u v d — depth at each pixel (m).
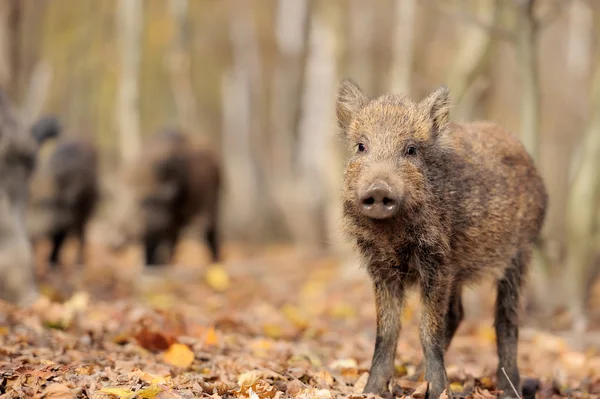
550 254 14.52
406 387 7.97
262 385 7.23
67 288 14.74
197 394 6.99
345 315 14.09
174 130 20.73
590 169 14.39
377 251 7.59
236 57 47.88
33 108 32.22
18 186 12.38
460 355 10.88
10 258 11.85
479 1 15.80
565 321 13.70
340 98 8.21
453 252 7.71
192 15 42.38
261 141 47.09
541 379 9.41
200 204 20.39
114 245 19.92
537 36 13.78
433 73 35.12
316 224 29.84
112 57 37.62
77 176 19.64
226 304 14.59
